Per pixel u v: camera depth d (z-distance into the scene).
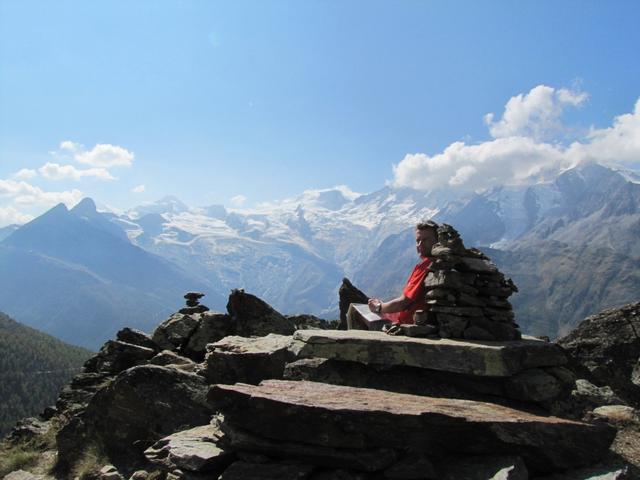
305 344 10.73
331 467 7.55
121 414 10.91
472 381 9.63
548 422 7.93
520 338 10.68
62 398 15.77
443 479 7.27
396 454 7.48
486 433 7.57
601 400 12.51
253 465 7.66
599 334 17.39
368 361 10.08
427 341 9.94
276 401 7.70
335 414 7.46
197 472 7.89
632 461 8.78
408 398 8.65
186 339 17.39
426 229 11.56
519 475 7.20
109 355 16.81
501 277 10.71
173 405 10.62
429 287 10.92
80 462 10.86
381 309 11.77
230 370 10.77
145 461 10.22
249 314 17.33
